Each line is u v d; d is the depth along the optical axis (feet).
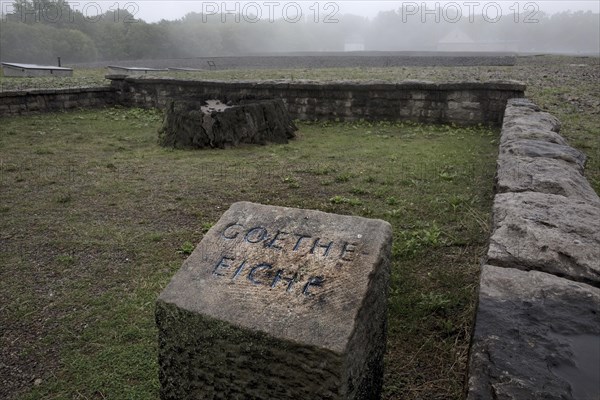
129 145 25.82
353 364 5.81
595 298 5.83
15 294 10.84
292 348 5.57
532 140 15.51
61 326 9.71
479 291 6.16
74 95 37.24
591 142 23.29
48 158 22.45
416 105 31.96
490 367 4.89
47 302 10.55
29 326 9.73
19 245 13.21
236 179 19.27
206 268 6.61
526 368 4.84
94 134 28.66
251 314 5.90
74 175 19.67
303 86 33.55
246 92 35.32
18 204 16.30
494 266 6.77
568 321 5.47
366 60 92.17
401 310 10.11
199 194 17.49
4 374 8.44
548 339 5.20
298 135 29.07
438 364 8.60
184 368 6.45
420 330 9.51
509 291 6.08
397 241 13.21
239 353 5.93
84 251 12.91
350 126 31.94
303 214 7.24
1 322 9.85
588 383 4.63
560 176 11.16
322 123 33.14
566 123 27.43
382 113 32.86
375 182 18.75
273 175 19.84
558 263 6.87
